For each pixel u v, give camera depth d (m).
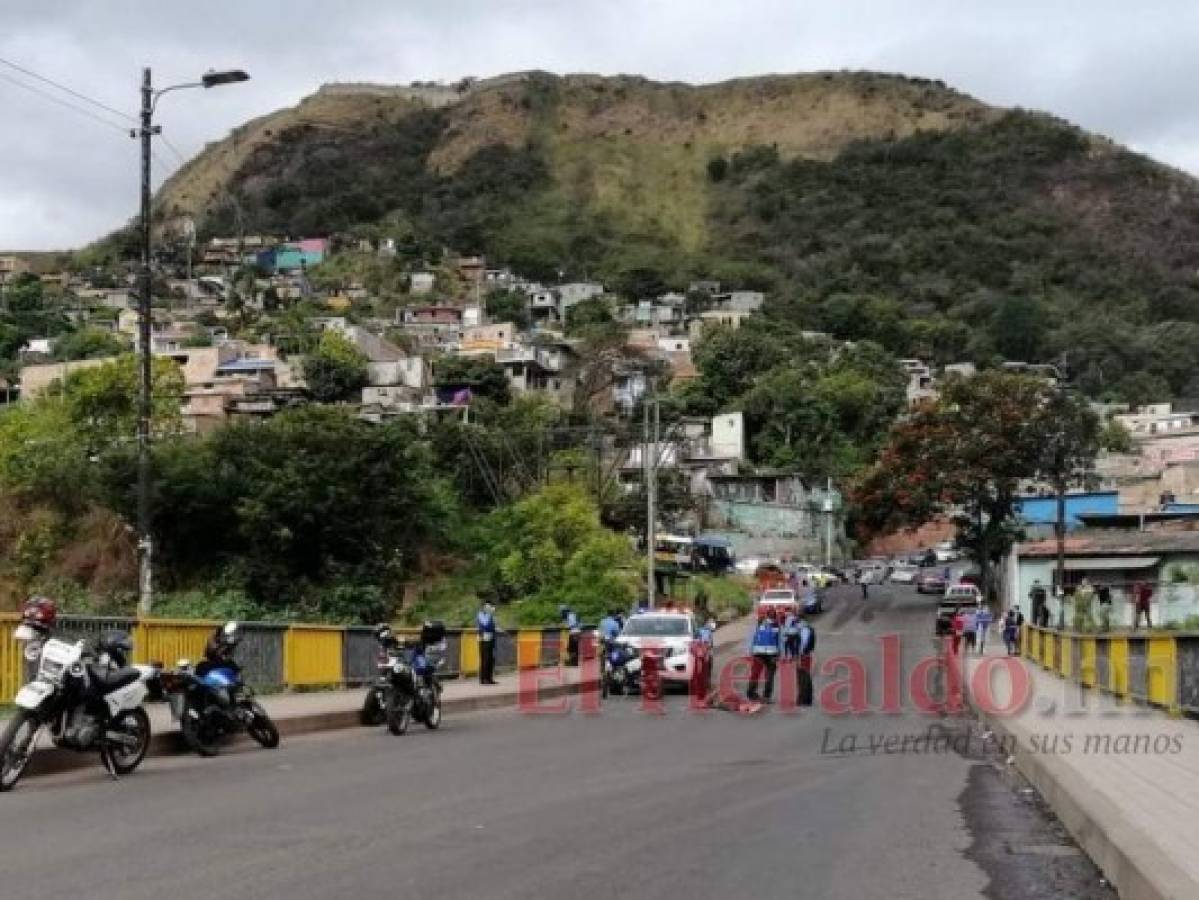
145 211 26.03
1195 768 11.58
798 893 7.47
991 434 61.62
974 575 69.75
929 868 8.28
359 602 49.47
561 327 145.00
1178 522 67.38
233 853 8.35
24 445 54.03
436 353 115.31
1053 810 10.59
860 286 179.88
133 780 12.16
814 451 104.00
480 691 25.72
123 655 12.69
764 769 13.52
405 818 9.88
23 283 159.00
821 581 79.94
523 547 56.00
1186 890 6.31
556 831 9.35
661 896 7.32
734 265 191.38
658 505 80.75
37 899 6.98
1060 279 189.12
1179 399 139.25
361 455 51.97
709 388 113.75
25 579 49.09
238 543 50.84
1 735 11.66
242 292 152.38
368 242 186.88
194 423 86.06
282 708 19.00
